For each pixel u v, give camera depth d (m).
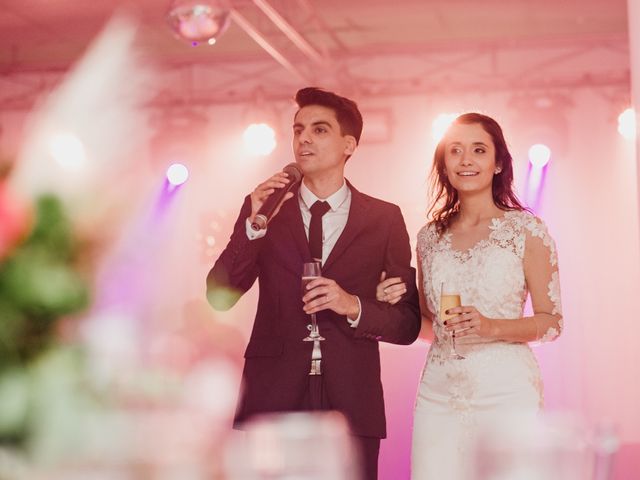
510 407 3.17
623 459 7.48
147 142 9.32
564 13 8.33
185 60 9.48
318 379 3.09
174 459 0.94
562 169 8.83
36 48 9.20
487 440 1.17
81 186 0.96
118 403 0.94
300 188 3.29
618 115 8.78
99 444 0.92
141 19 8.05
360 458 3.05
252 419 3.08
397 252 3.24
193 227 9.34
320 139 3.21
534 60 9.06
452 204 3.47
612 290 8.73
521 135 8.74
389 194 9.16
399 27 8.73
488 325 3.09
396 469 6.70
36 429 0.90
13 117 9.80
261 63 9.51
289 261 3.16
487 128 3.37
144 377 0.96
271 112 9.31
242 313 8.83
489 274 3.26
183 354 0.99
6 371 0.91
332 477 1.10
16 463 0.89
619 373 8.62
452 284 3.31
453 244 3.38
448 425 3.25
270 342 3.12
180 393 0.96
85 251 0.97
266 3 6.90
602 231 8.80
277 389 3.07
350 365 3.08
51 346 0.94
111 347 0.95
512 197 3.44
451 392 3.26
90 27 8.54
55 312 0.94
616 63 8.91
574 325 8.72
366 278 3.17
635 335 8.65
